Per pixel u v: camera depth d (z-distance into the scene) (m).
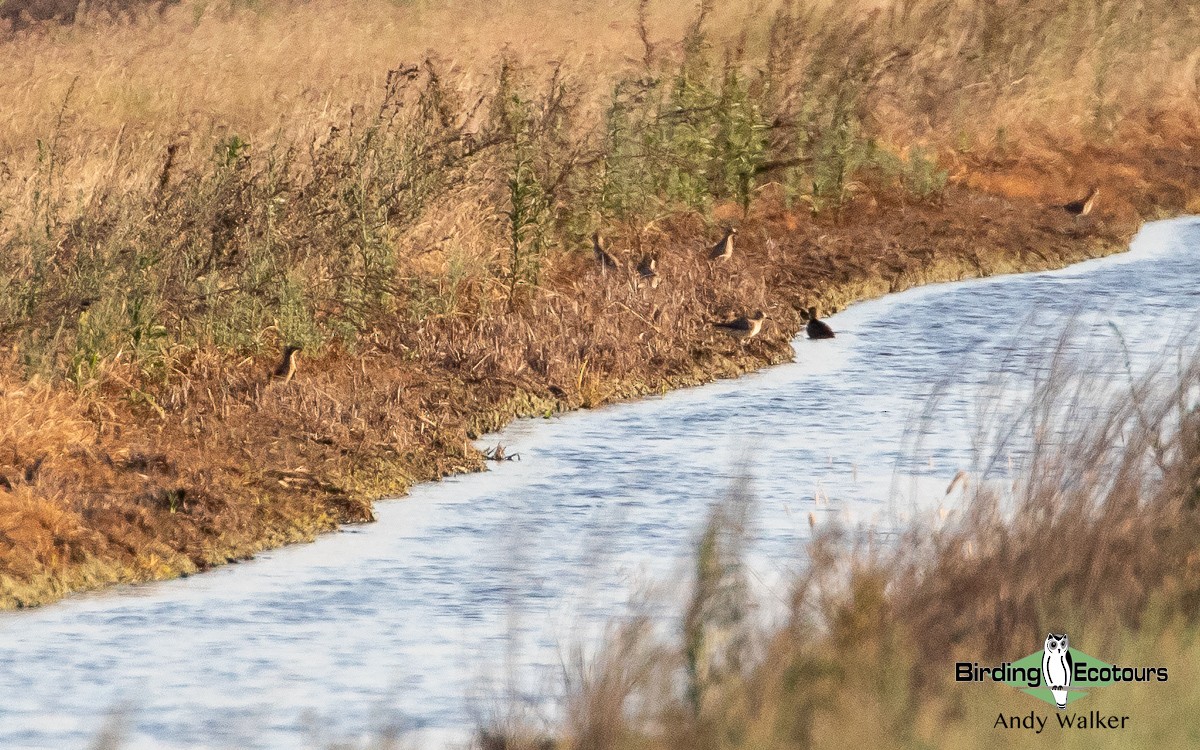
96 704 40.69
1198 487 44.16
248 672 42.84
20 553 50.38
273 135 83.88
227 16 154.62
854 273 102.06
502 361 75.12
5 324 63.47
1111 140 147.25
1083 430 45.22
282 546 54.72
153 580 51.41
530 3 159.50
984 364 82.00
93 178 72.62
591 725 32.84
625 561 51.53
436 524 56.91
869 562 39.47
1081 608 37.88
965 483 44.94
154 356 66.75
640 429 70.69
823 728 31.59
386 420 65.38
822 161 113.31
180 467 57.53
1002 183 130.12
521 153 84.06
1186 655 35.03
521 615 46.72
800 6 131.12
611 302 82.75
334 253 76.75
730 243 93.88
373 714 39.44
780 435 69.00
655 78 111.00
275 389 66.38
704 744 32.12
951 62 142.12
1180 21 167.38
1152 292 101.88
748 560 48.69
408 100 95.06
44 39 145.75
